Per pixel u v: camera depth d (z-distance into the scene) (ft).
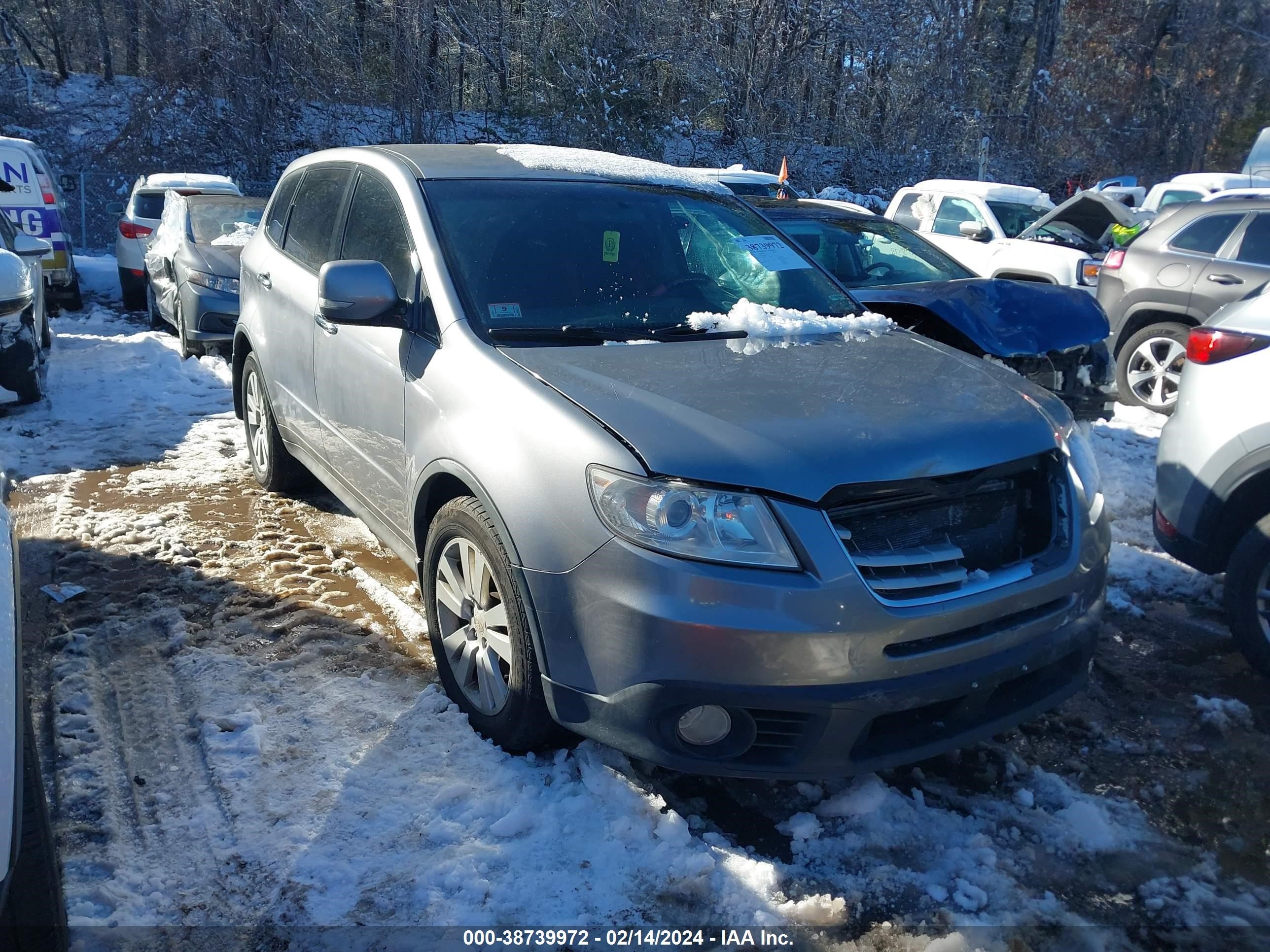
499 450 9.53
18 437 20.80
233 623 12.80
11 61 89.10
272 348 16.17
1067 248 34.47
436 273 11.41
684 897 8.36
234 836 8.91
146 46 78.13
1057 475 9.70
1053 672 9.80
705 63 87.92
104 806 9.31
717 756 8.54
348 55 81.46
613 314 11.59
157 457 19.99
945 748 8.91
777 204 23.85
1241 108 120.16
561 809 9.25
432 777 9.77
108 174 73.61
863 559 8.39
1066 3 115.75
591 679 8.79
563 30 81.82
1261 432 12.53
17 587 7.39
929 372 10.60
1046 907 8.48
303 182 16.42
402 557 12.36
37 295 25.27
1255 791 10.30
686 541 8.26
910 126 94.99
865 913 8.32
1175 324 26.91
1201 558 13.33
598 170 13.96
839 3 89.76
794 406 9.25
